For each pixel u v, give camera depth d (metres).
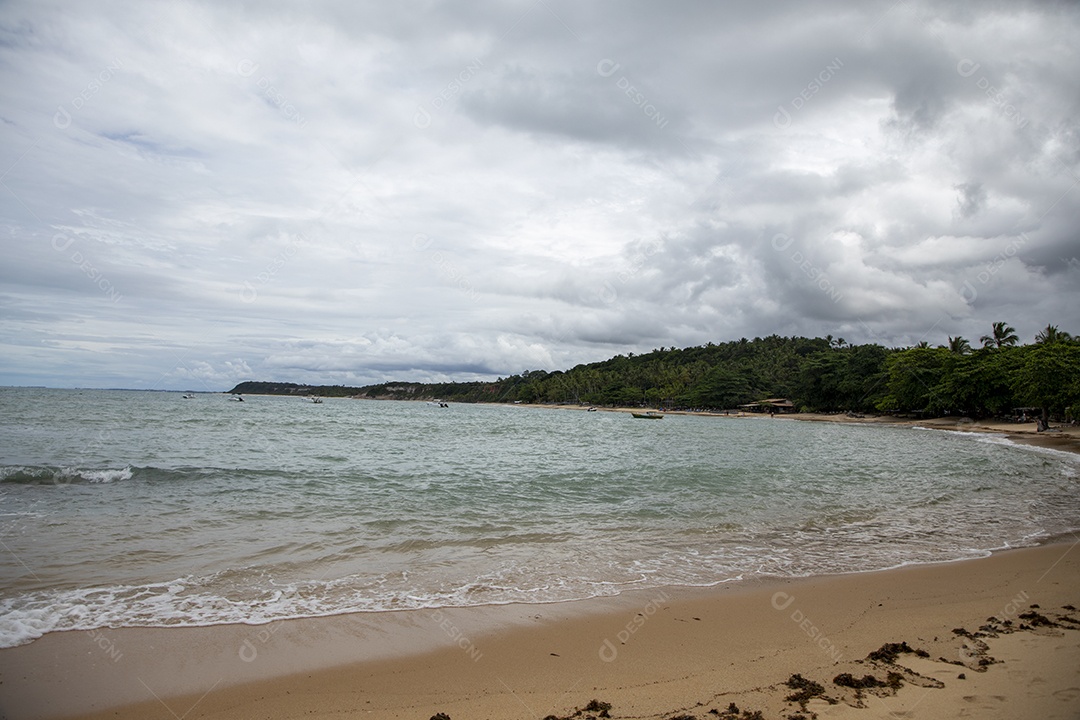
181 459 25.67
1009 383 74.75
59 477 19.36
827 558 11.96
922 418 98.50
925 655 7.04
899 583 10.30
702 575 10.66
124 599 8.66
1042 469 29.59
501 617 8.48
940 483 23.75
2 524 12.77
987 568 11.32
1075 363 62.53
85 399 106.50
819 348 178.25
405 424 68.50
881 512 17.16
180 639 7.45
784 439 55.38
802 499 19.05
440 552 11.72
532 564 11.09
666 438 54.84
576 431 66.69
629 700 6.07
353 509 15.80
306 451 31.88
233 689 6.32
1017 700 5.80
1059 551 12.75
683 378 177.25
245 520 14.00
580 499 18.44
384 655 7.20
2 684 6.21
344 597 9.09
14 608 8.16
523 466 27.52
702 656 7.22
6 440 31.47
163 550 11.16
